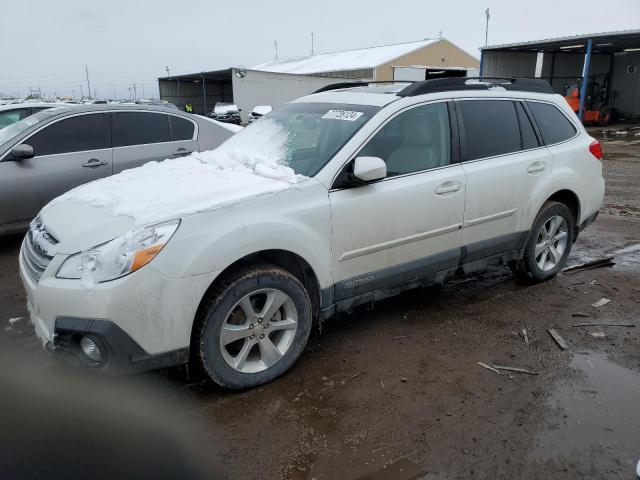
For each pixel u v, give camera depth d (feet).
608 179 35.58
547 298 14.94
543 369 11.21
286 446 8.79
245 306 9.98
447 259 13.10
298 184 10.64
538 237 15.35
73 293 8.82
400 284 12.53
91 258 9.01
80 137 20.08
